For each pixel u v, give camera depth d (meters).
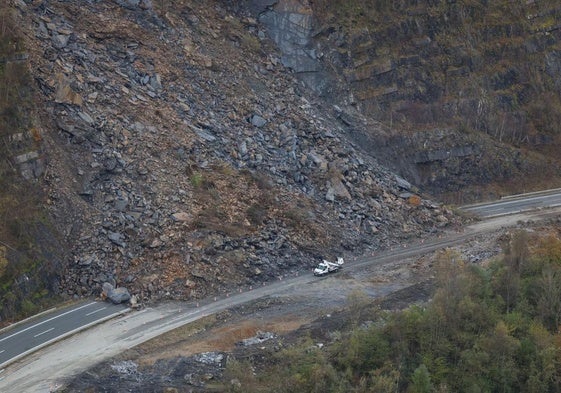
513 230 64.56
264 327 47.72
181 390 40.12
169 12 69.19
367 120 74.94
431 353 43.94
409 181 73.94
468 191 76.38
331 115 73.31
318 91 74.50
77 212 53.19
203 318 48.53
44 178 52.91
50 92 56.41
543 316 47.66
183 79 65.19
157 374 41.66
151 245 52.81
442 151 76.25
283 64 73.94
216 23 72.31
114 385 40.25
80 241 52.38
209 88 66.12
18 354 43.34
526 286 49.56
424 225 66.19
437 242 63.28
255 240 56.31
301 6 76.06
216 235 54.91
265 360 43.44
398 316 45.53
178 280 51.78
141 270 51.91
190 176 57.91
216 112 64.81
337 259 58.28
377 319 47.88
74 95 56.81
